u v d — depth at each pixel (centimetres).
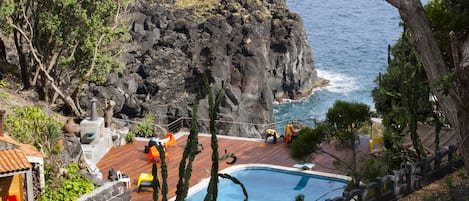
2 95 3216
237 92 6831
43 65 3875
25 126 2408
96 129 2864
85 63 4022
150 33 6906
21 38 3950
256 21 7362
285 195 2509
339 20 15075
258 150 3039
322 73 8975
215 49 7000
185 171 1305
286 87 7706
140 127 3466
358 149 2841
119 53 4272
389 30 13488
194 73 6838
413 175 1745
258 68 7119
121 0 4022
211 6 7544
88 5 3738
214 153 1301
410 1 1523
